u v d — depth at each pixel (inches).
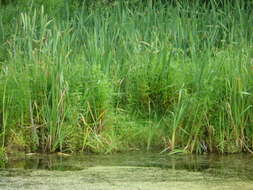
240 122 513.7
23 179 422.3
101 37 582.2
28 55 552.1
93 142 510.6
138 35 608.1
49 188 400.2
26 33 564.1
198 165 467.8
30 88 518.3
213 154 508.4
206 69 536.7
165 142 519.2
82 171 444.8
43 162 473.4
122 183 412.8
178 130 520.7
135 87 553.3
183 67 557.0
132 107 549.3
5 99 514.3
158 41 606.9
